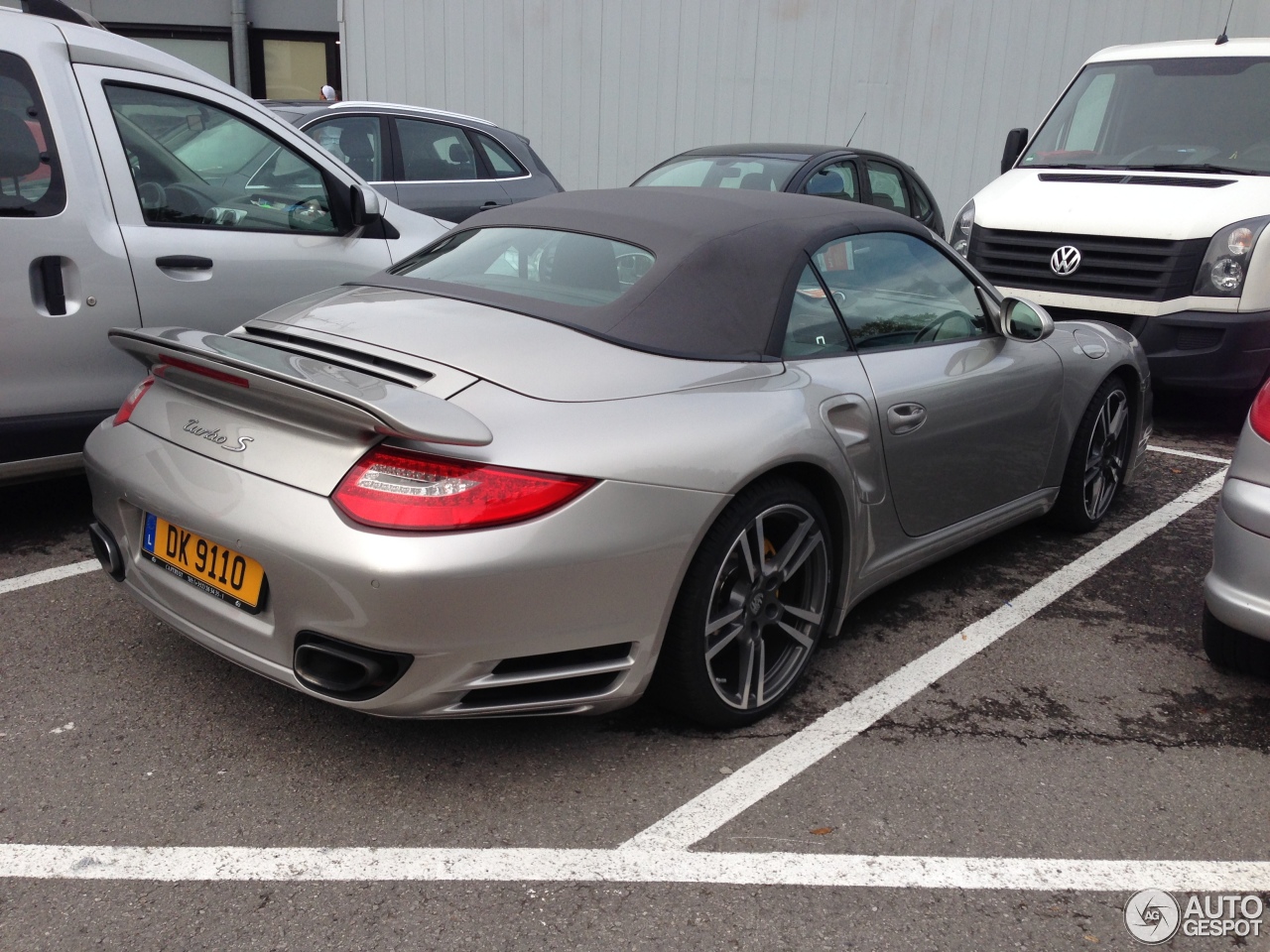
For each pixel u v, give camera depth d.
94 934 2.03
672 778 2.62
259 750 2.66
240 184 4.18
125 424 2.75
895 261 3.39
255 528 2.28
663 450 2.42
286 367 2.29
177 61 4.06
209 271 4.02
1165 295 5.95
